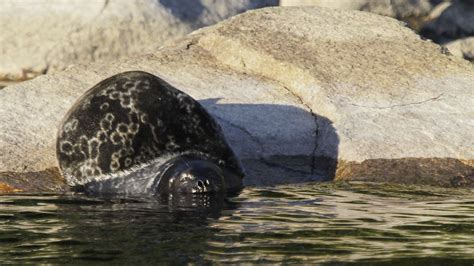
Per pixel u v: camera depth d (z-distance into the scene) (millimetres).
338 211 28984
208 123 33750
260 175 35031
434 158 35344
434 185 33406
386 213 28719
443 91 39281
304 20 43812
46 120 36938
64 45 50344
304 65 40250
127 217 28281
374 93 38906
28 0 50875
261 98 39031
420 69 40656
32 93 38531
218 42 42188
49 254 24266
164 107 33406
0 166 34094
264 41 41938
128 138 33031
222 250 24516
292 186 33219
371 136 36469
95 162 33125
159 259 23750
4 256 24109
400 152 35656
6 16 50719
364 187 32875
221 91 39375
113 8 50500
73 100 38250
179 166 32062
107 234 26203
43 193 32281
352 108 37938
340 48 41719
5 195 31844
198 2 52219
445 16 57750
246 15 44062
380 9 55812
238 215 28453
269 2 54500
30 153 35000
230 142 36688
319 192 32031
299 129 37500
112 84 33844
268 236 25891
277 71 40375
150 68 40688
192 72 40625
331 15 44406
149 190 31969
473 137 36500
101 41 50375
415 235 26078
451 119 37531
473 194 31938
